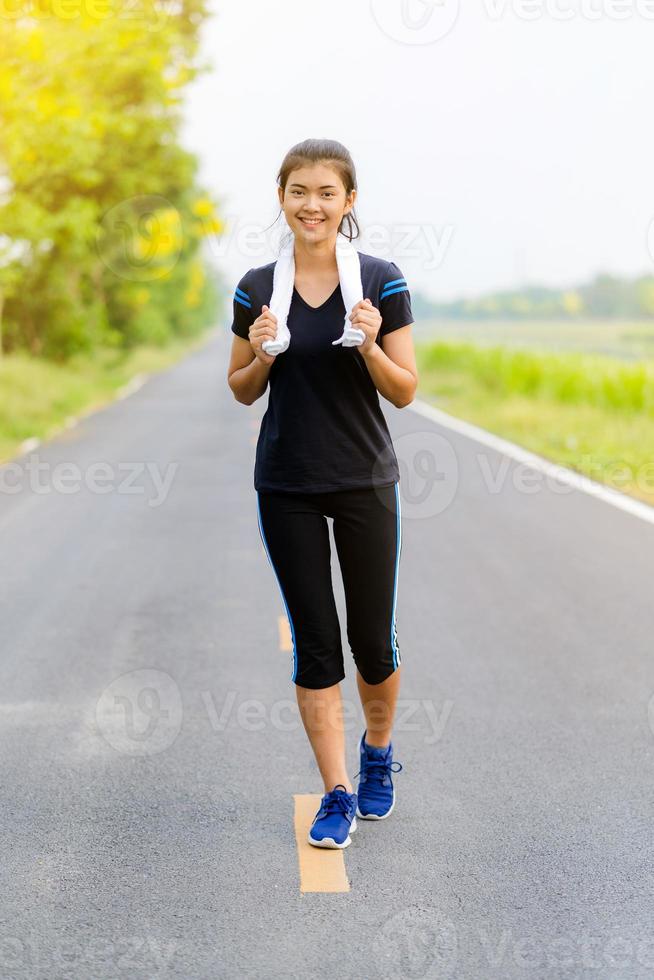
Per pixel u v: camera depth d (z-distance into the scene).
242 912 4.88
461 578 11.47
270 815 5.90
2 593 10.89
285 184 5.31
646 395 28.36
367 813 5.85
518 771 6.50
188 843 5.57
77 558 12.46
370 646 5.64
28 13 30.62
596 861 5.36
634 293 90.69
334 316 5.30
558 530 14.14
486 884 5.14
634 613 10.10
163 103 39.75
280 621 9.82
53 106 32.88
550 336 72.31
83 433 26.44
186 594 10.81
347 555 5.55
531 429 25.53
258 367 5.38
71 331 51.75
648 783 6.32
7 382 33.50
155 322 80.06
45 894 5.04
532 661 8.66
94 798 6.12
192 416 30.94
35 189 38.09
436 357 48.41
